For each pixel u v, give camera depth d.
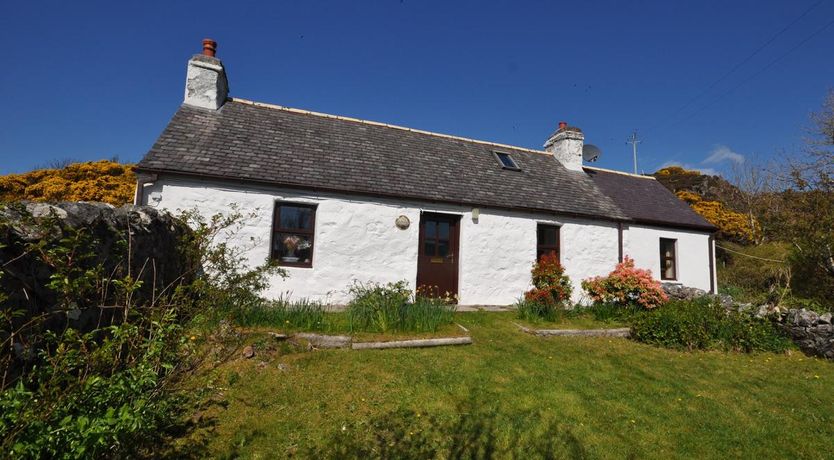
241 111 10.48
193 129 9.16
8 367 2.67
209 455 3.30
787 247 14.27
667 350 6.99
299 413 4.00
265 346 5.19
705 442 3.91
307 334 5.79
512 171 12.53
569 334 7.51
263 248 8.51
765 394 5.21
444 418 4.03
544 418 4.15
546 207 11.18
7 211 3.04
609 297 9.10
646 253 12.97
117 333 2.85
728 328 7.43
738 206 22.19
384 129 12.31
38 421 2.26
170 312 3.47
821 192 10.69
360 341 5.87
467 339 6.46
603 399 4.75
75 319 3.50
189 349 3.51
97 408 2.61
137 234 4.78
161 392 3.32
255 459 3.28
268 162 9.02
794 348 7.39
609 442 3.79
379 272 9.37
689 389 5.24
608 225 12.20
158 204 7.93
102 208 4.21
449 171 11.25
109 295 4.00
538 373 5.41
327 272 8.97
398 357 5.58
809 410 4.77
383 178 9.92
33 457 2.24
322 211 9.07
